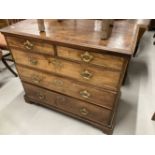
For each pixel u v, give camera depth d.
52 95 1.40
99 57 0.91
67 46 0.96
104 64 0.92
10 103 1.70
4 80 2.08
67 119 1.49
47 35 1.03
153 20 3.59
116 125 1.41
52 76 1.24
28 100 1.65
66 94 1.30
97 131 1.37
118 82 0.97
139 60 2.50
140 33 2.15
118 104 1.54
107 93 1.07
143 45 3.02
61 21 1.28
